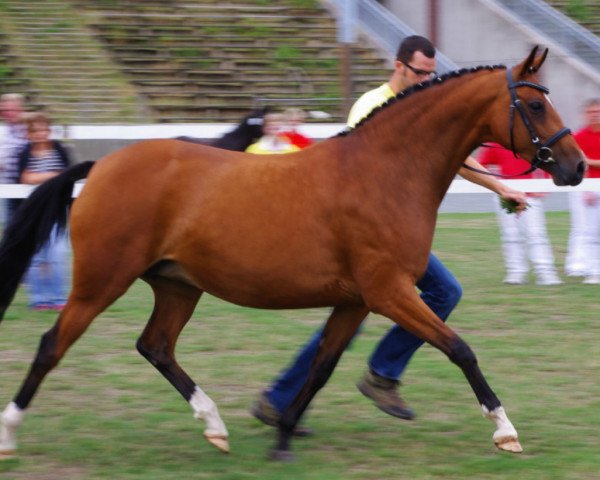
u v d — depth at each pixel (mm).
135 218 8164
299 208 8086
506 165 15156
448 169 8398
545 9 34875
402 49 9219
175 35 35281
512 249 15555
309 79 34094
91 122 29906
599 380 10570
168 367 8828
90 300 8258
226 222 8125
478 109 8328
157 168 8258
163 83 32938
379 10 36406
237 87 33406
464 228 20578
